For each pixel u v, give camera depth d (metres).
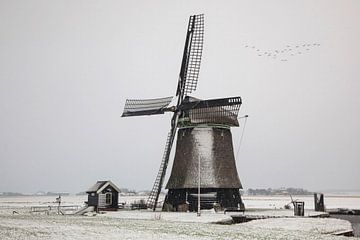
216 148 42.78
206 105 43.59
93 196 49.84
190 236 23.95
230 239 22.75
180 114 44.66
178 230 26.98
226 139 43.56
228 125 43.72
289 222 33.00
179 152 43.84
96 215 42.69
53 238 22.95
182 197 43.03
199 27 46.06
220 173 42.06
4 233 25.08
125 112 48.41
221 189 42.28
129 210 49.16
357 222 41.94
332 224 31.81
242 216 37.38
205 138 42.94
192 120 43.31
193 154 42.72
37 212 52.94
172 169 44.28
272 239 22.98
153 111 46.34
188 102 44.16
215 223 32.97
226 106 43.44
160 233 25.30
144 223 32.06
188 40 46.00
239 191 43.84
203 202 42.19
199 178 41.59
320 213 42.75
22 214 48.50
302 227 29.80
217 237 23.53
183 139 43.84
